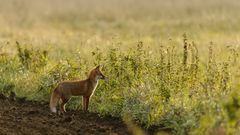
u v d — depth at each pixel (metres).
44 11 94.50
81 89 21.16
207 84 20.17
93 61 24.19
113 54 23.20
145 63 22.44
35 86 23.98
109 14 86.75
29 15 86.25
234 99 15.32
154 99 19.81
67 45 37.41
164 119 19.17
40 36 47.59
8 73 25.53
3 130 18.38
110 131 18.95
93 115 21.09
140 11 92.94
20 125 19.17
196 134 15.99
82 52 28.88
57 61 26.73
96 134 18.52
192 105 19.06
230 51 25.52
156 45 33.22
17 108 21.89
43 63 26.03
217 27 59.62
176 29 59.62
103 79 21.38
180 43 37.16
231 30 55.41
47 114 21.06
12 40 43.16
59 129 18.88
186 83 21.02
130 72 22.17
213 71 21.31
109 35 52.53
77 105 22.23
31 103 22.92
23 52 27.38
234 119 15.20
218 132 15.60
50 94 23.28
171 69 22.02
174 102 19.55
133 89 21.09
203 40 42.97
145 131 18.92
